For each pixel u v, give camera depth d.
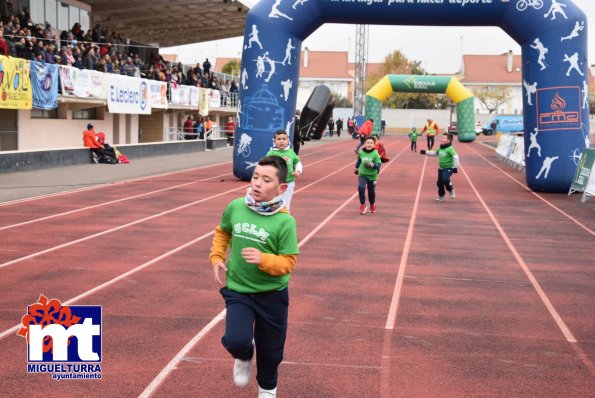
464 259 10.38
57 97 23.53
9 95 20.41
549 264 10.14
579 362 5.88
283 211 4.49
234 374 4.50
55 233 11.65
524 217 15.06
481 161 35.88
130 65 30.66
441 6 20.20
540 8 19.58
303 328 6.70
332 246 11.18
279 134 11.52
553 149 19.62
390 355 5.96
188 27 41.28
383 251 10.87
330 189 20.05
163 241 11.16
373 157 14.75
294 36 20.95
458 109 51.38
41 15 28.31
